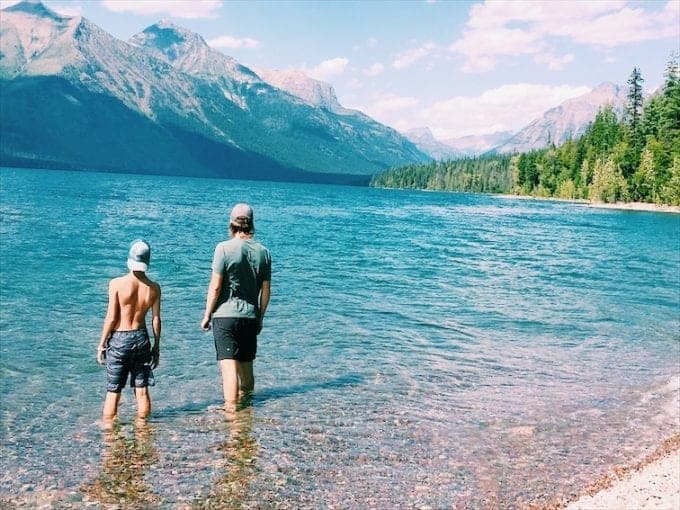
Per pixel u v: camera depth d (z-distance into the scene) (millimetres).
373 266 26203
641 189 118875
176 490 6293
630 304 19391
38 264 22156
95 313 14734
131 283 8266
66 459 6953
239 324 8812
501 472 7070
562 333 14852
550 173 170375
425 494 6453
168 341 12430
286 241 35688
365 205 100500
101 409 8617
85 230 36219
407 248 35156
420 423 8516
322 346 12586
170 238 34219
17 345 11664
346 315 15812
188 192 119562
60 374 10094
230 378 8797
